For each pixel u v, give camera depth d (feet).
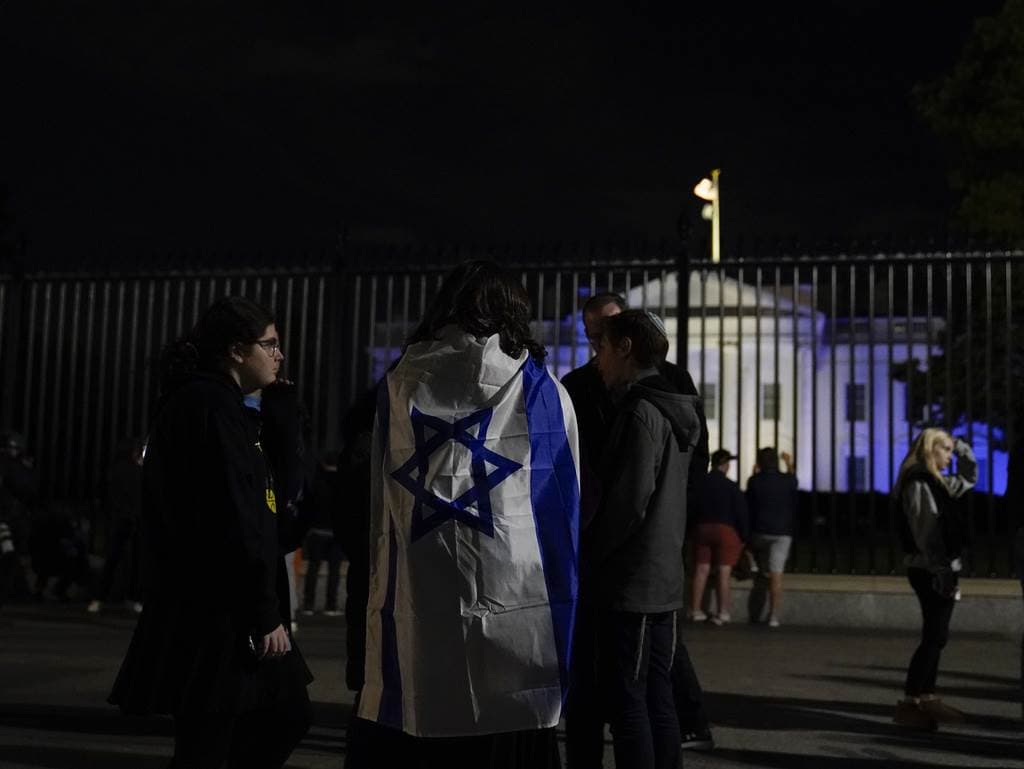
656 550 12.94
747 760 16.97
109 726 18.76
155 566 10.20
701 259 34.53
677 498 13.28
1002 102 65.21
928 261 33.65
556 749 9.14
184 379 10.55
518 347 9.16
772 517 34.04
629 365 13.61
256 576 9.87
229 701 9.95
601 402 13.61
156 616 10.15
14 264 39.24
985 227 65.05
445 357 9.04
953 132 68.18
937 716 19.26
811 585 34.94
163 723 19.03
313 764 16.49
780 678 24.50
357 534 10.52
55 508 38.81
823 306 97.45
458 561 8.69
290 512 11.96
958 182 68.03
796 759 17.08
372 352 36.22
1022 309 54.70
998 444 56.13
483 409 8.92
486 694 8.61
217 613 9.97
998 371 55.11
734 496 34.55
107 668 24.52
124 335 38.27
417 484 8.84
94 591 38.06
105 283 38.50
